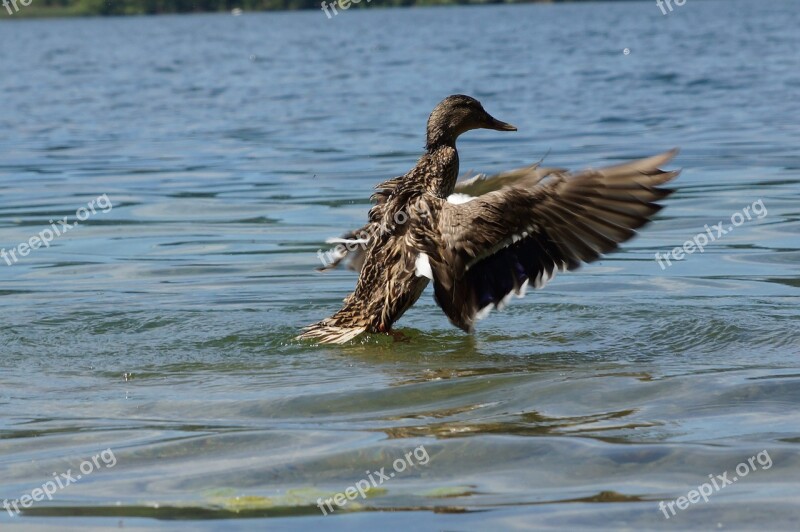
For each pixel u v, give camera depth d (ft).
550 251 31.89
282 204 65.62
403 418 28.22
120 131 102.68
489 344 35.88
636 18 321.32
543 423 27.48
